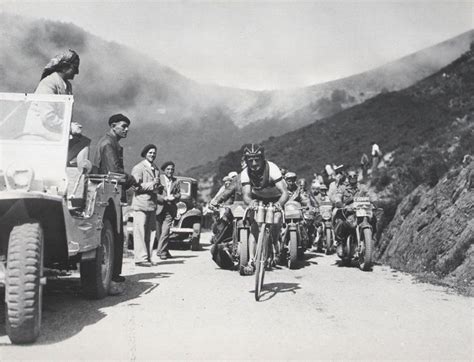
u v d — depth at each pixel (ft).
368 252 31.86
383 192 67.41
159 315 18.94
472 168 32.37
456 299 22.62
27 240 14.53
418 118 202.69
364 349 15.05
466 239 28.22
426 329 17.39
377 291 24.56
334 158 204.44
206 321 18.19
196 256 41.86
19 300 14.25
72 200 18.16
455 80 253.44
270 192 23.90
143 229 33.68
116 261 24.57
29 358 13.60
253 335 16.42
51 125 19.43
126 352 14.39
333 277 29.32
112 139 26.50
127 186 26.50
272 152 269.23
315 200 47.42
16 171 15.79
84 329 16.69
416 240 34.30
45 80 21.09
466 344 15.69
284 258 34.81
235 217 29.94
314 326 17.67
